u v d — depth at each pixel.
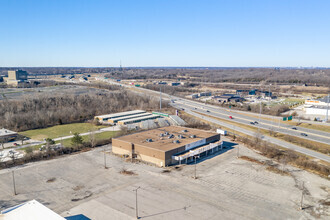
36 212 43.97
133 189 65.81
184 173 75.94
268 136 114.06
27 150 90.69
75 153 93.50
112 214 54.69
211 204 59.03
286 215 55.06
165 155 80.12
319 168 78.50
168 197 61.94
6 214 44.84
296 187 67.75
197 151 86.19
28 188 66.62
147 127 130.88
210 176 73.94
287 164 83.06
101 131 125.88
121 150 91.88
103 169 78.69
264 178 72.94
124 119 147.62
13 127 129.62
